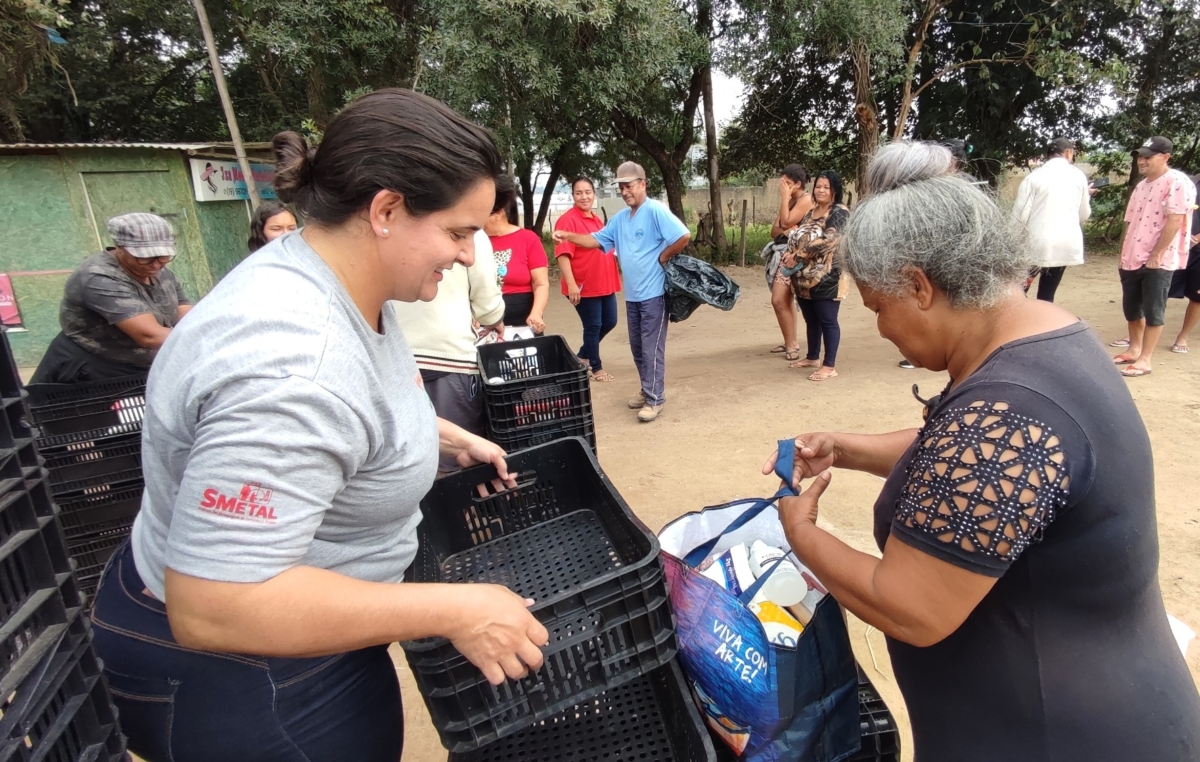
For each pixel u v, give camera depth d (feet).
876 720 4.91
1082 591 3.38
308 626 3.05
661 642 4.20
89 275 9.62
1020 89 46.32
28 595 2.85
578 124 36.55
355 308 3.52
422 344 8.48
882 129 51.06
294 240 3.55
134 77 43.98
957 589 3.21
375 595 3.25
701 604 4.60
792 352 20.30
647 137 46.03
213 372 2.98
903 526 3.37
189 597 2.93
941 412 3.40
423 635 3.37
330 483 3.20
